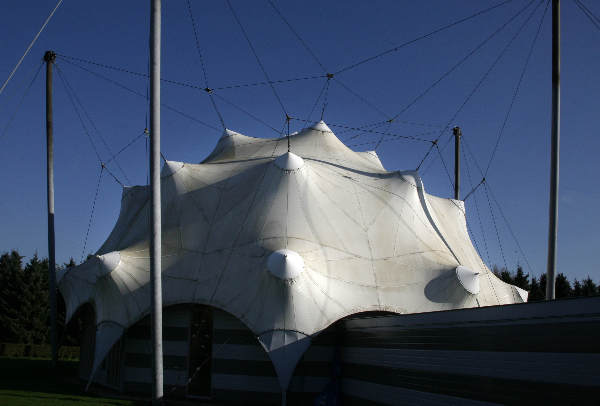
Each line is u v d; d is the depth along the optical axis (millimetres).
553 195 19359
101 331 19719
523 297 25000
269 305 17734
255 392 18500
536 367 9742
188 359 19422
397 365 14586
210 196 22688
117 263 20156
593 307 8680
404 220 22406
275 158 23391
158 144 17312
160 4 17531
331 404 17750
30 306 50656
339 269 19609
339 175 23969
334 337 18812
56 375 25453
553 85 19844
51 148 27562
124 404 17219
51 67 27781
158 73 17391
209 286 19375
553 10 20047
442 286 20047
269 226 20438
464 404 11664
